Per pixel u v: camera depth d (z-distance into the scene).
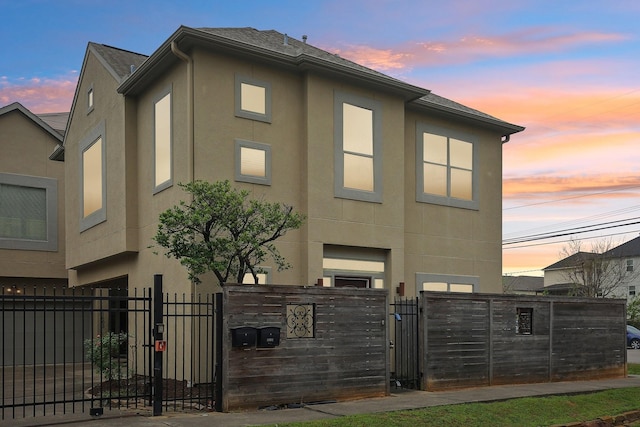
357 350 10.77
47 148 21.20
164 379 12.72
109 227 15.51
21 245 20.27
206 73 12.74
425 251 16.44
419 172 16.58
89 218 16.81
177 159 12.88
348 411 9.46
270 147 13.46
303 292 10.27
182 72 12.90
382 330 11.14
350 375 10.62
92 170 16.97
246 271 12.20
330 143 14.18
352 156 14.59
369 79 14.63
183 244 11.02
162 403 10.09
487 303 12.90
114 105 15.52
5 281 20.12
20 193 20.50
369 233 14.61
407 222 16.17
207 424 8.27
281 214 11.29
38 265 20.48
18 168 20.55
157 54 13.01
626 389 12.86
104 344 11.90
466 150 17.78
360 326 10.87
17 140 20.62
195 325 12.12
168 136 13.38
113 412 9.27
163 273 13.33
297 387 10.00
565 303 14.34
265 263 13.07
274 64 13.66
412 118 16.64
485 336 12.77
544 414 10.19
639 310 39.16
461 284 17.08
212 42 12.56
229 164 12.84
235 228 10.95
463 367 12.34
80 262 17.53
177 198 12.76
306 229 13.59
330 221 13.96
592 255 47.75
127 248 14.45
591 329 14.81
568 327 14.33
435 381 11.88
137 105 14.95
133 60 17.06
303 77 14.10
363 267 14.77
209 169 12.55
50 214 20.92
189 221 10.77
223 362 9.39
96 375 15.52
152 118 14.14
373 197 14.77
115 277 16.16
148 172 14.24
